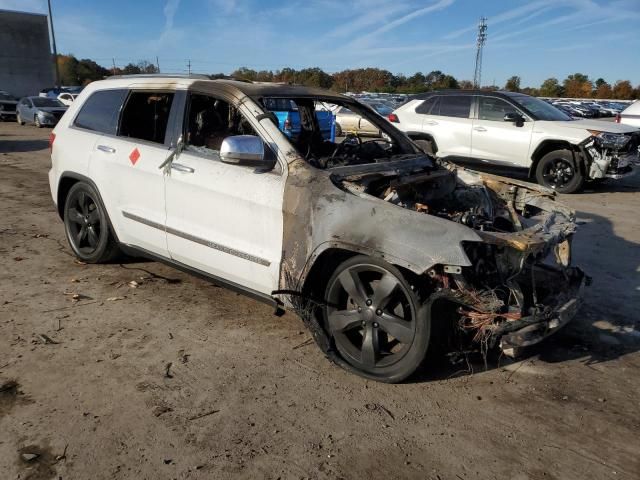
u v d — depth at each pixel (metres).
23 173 10.84
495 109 10.52
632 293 5.11
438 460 2.78
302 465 2.71
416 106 11.46
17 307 4.39
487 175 4.71
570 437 2.99
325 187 3.49
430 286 3.18
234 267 3.93
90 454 2.74
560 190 10.09
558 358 3.86
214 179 3.95
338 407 3.20
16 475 2.58
